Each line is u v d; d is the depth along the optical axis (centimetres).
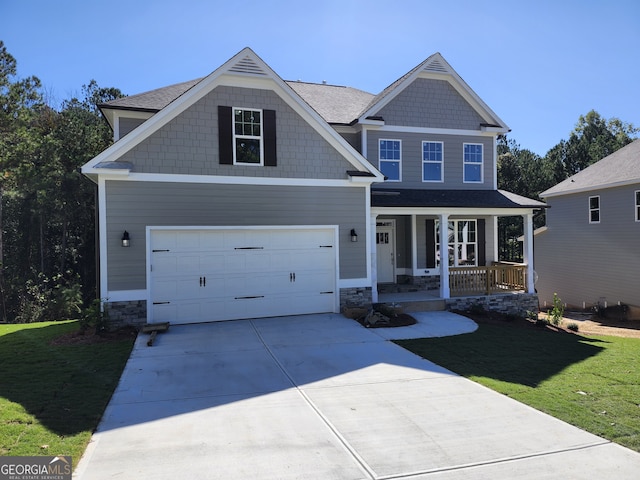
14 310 2766
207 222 1136
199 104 1129
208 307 1148
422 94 1600
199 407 596
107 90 3925
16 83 2372
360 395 647
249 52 1156
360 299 1286
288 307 1227
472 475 423
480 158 1675
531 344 1026
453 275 1480
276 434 512
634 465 444
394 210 1342
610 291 2011
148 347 912
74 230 3089
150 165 1086
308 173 1230
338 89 1878
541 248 2461
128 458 449
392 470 430
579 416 571
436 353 897
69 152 2627
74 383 683
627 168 1967
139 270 1077
